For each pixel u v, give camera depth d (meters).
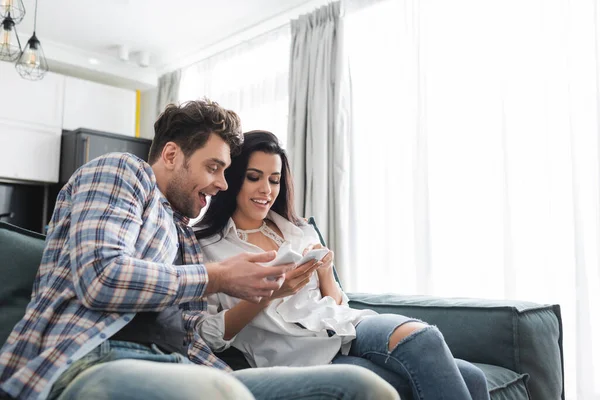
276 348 1.22
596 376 2.08
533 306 1.49
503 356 1.40
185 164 1.14
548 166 2.27
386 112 2.91
